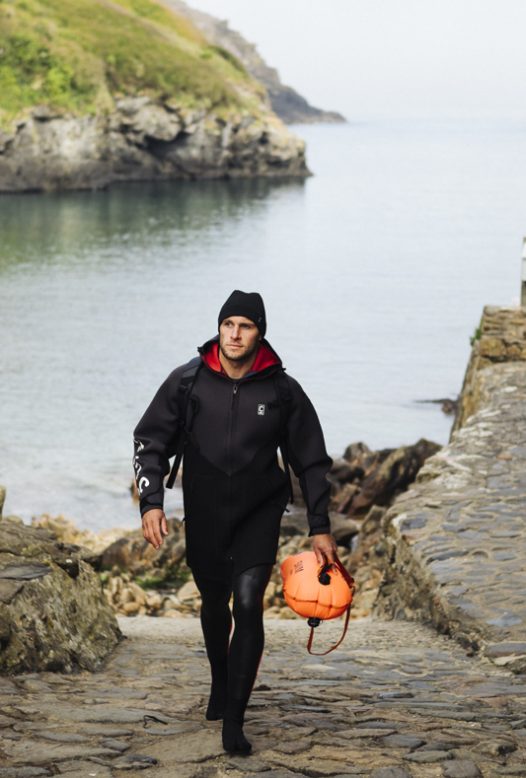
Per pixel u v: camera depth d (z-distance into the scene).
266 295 111.62
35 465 47.88
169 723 8.77
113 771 7.14
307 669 12.63
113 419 57.28
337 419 59.78
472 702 10.29
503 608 14.62
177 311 97.50
